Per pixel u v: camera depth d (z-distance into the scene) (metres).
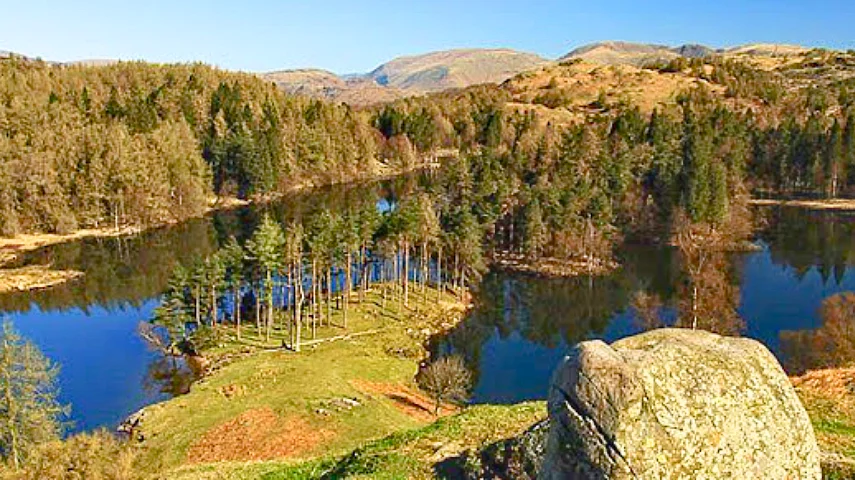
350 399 46.56
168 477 28.05
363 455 20.98
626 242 110.50
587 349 12.29
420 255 96.12
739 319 68.25
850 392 26.36
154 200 130.88
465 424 22.42
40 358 43.16
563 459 12.18
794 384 28.22
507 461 16.50
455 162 128.88
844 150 138.75
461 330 77.56
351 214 81.38
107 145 129.62
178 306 70.94
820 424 23.08
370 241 82.88
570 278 94.38
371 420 43.41
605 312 81.75
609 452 11.57
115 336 74.75
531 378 63.69
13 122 138.38
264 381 51.16
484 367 66.56
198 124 174.75
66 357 68.25
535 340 74.12
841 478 15.25
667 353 12.45
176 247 113.31
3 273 96.69
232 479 25.50
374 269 100.44
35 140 128.62
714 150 130.50
